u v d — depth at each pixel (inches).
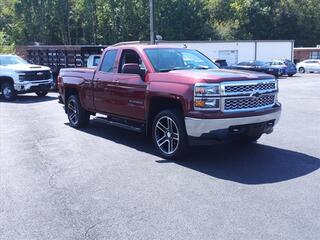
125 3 2372.0
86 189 237.9
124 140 363.3
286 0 2945.4
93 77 377.4
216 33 2637.8
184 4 2488.9
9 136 388.5
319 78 1421.0
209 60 349.4
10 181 255.1
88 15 2391.7
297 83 1142.3
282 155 302.8
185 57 335.0
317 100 673.0
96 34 2444.6
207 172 264.5
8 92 694.5
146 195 225.6
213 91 266.4
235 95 271.7
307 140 351.6
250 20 2878.9
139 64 325.4
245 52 1863.9
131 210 206.1
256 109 282.8
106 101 361.1
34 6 2332.7
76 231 185.3
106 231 184.2
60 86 436.5
